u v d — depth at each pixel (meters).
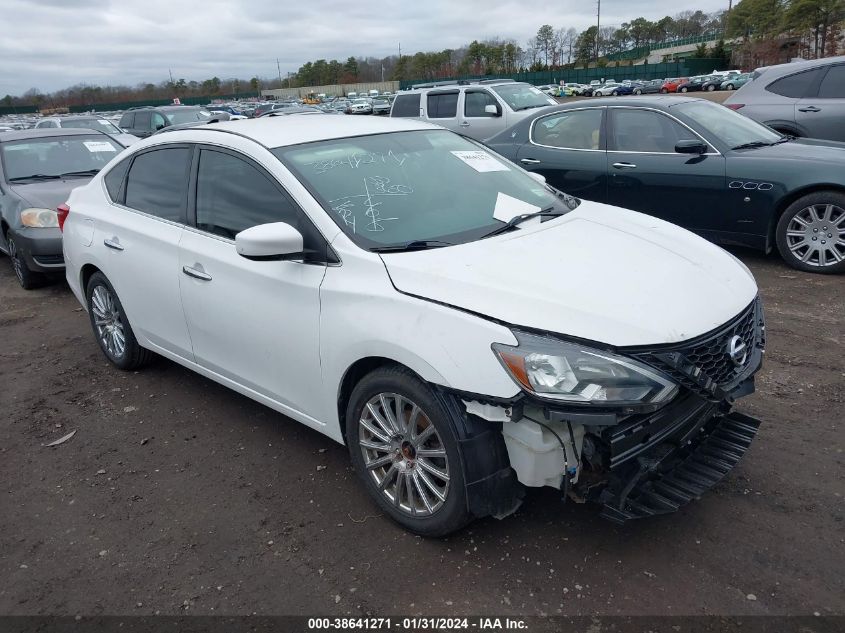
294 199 3.31
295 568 2.89
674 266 3.05
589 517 3.08
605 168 7.19
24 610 2.76
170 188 4.16
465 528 3.06
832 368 4.36
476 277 2.79
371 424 3.09
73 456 3.94
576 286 2.75
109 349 5.09
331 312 3.07
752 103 9.39
